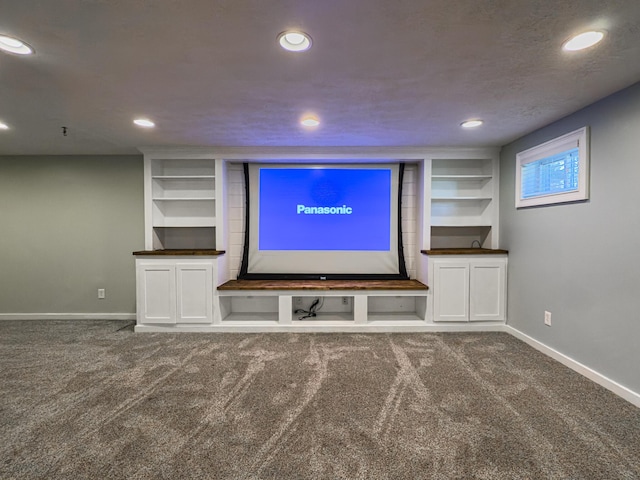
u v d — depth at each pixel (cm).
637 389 207
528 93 219
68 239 414
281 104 236
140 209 411
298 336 344
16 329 371
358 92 216
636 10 132
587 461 159
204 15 136
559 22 141
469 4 129
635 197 207
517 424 189
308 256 401
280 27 145
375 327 359
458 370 260
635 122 205
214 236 412
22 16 135
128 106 239
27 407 207
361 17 138
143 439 176
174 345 317
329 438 177
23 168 410
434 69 184
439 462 159
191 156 375
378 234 402
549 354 287
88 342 326
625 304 214
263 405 210
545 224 292
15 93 215
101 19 138
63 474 152
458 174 399
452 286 359
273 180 399
